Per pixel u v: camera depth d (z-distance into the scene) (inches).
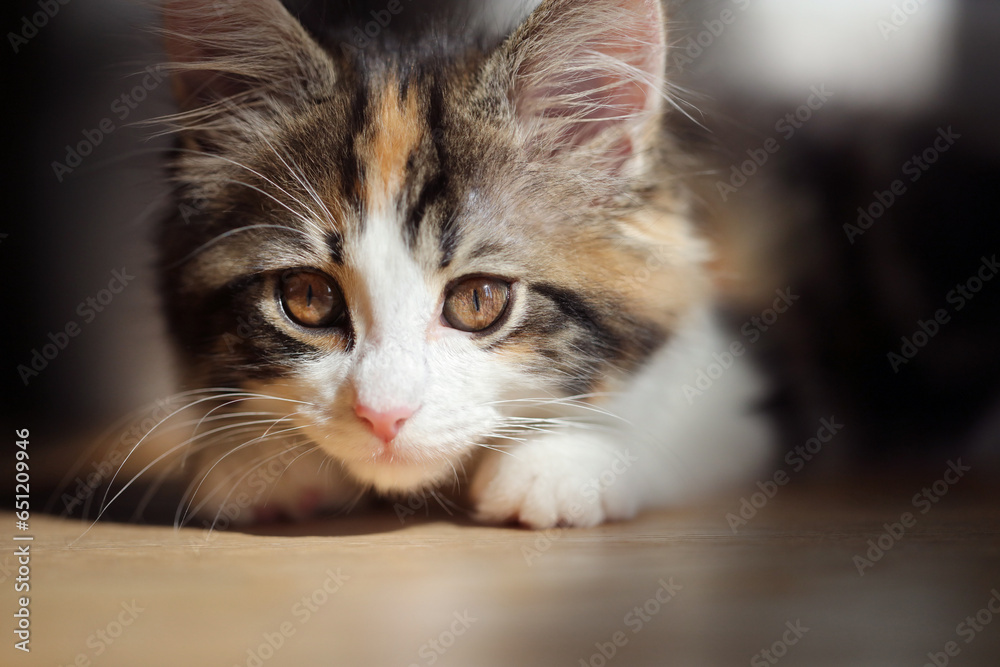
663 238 19.9
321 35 19.8
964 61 23.2
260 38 19.5
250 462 19.2
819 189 22.7
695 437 20.1
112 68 22.5
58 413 24.2
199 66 19.7
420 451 18.6
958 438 22.8
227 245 19.2
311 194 19.0
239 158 19.4
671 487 19.7
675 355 20.0
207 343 19.4
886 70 23.1
